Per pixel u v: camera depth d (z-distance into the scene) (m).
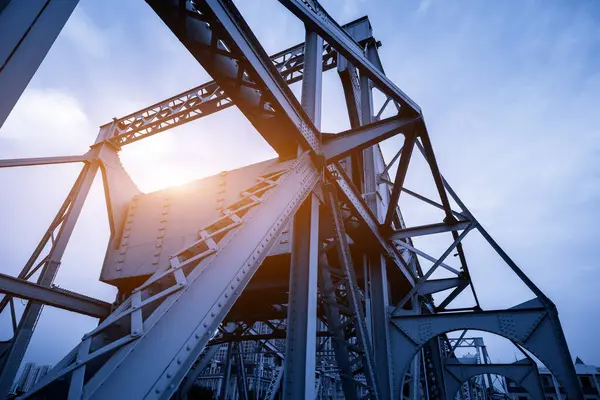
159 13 3.86
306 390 4.39
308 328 4.78
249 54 4.47
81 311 11.23
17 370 9.89
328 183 6.25
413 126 6.55
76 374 2.05
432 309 16.20
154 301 2.70
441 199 9.48
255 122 5.50
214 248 3.27
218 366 41.81
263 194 4.43
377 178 12.06
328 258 10.46
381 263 10.09
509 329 8.32
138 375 2.23
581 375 53.53
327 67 12.98
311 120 6.22
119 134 14.89
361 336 5.46
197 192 10.95
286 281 10.91
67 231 12.53
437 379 15.95
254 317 14.43
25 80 1.79
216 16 3.91
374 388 5.19
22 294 9.73
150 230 11.20
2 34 1.70
